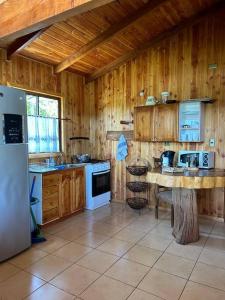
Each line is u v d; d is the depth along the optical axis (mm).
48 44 3637
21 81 3703
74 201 4117
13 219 2682
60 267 2494
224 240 3141
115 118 4844
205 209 3982
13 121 2652
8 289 2139
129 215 4129
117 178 4898
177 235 3100
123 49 4352
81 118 4996
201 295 2057
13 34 2262
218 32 3740
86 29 3510
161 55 4262
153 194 4484
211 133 3852
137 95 4551
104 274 2367
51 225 3658
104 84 4938
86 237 3232
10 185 2637
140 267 2490
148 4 3227
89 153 5160
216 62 3779
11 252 2668
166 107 3967
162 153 4191
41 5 2033
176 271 2418
